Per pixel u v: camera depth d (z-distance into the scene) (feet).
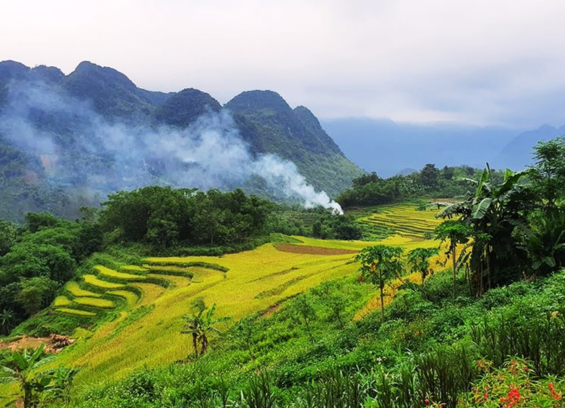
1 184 561.02
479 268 49.55
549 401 11.41
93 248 242.78
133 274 177.06
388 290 72.28
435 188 371.35
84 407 43.14
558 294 30.35
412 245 170.50
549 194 48.70
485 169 51.31
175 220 226.17
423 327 35.63
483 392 13.66
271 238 247.09
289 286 116.47
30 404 50.49
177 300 124.57
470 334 25.64
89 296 159.63
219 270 172.86
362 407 16.67
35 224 273.54
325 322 70.33
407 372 16.57
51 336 137.18
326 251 213.66
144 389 46.14
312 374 31.24
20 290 172.04
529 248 45.37
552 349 15.75
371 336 43.55
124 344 93.91
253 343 69.46
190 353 74.90
